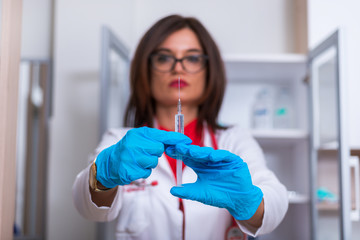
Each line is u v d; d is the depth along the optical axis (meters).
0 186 0.73
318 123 1.80
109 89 1.63
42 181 2.11
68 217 2.05
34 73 2.19
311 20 1.89
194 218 1.14
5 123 0.74
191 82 1.21
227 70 2.04
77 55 2.14
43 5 2.29
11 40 0.77
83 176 0.91
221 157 0.76
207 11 2.31
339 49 1.48
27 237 2.07
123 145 0.74
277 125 2.03
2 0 0.76
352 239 1.75
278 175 2.27
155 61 1.23
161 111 1.31
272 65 1.93
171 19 1.28
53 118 2.11
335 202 1.62
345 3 1.88
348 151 1.47
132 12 2.23
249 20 2.30
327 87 1.66
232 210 0.81
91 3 2.17
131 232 1.19
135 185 1.20
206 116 1.31
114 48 1.73
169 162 1.25
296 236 2.17
